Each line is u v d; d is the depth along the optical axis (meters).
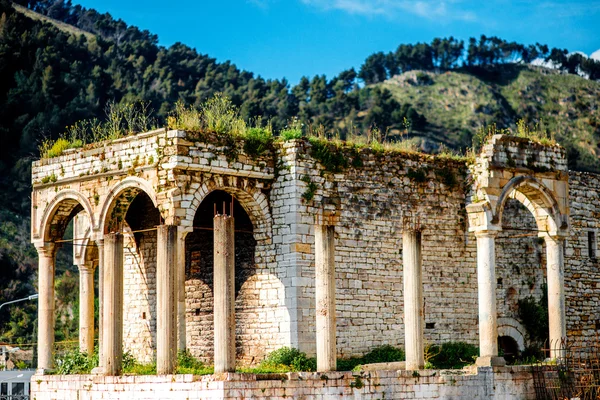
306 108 165.75
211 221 53.75
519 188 52.94
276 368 48.31
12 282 102.94
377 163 53.72
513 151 52.41
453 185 56.31
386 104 177.62
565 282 59.06
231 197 52.34
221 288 42.91
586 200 60.84
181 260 48.16
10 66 127.56
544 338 58.53
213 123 51.22
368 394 44.97
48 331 54.09
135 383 44.94
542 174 53.22
